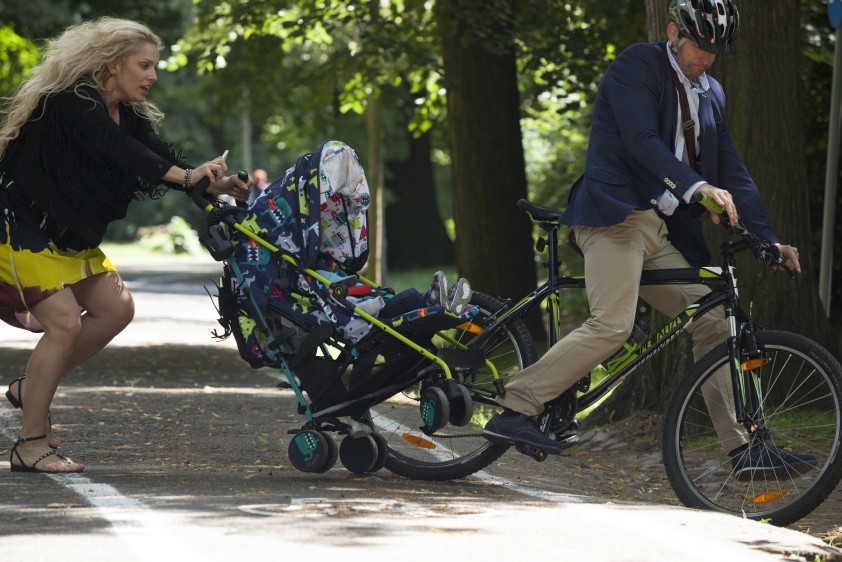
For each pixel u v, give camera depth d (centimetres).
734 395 1125
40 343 1204
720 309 1186
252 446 1482
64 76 1178
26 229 1191
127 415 1716
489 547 881
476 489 1213
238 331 1208
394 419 1256
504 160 3078
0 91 5091
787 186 1719
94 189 1187
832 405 1095
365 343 1160
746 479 1142
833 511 1262
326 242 1186
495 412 1355
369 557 838
